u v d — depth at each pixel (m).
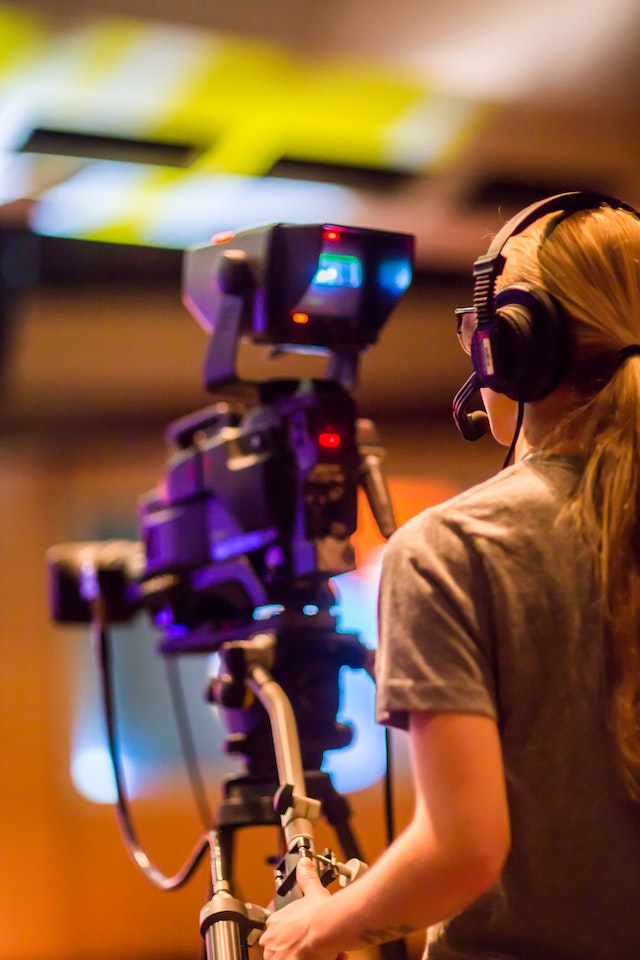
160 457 6.65
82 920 6.14
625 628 1.26
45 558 6.45
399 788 6.52
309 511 1.84
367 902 1.22
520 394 1.38
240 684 1.84
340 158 4.86
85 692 6.46
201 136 4.53
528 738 1.26
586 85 4.29
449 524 1.29
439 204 5.41
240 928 1.51
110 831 6.30
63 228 5.57
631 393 1.30
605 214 1.40
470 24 3.78
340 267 1.90
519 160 4.97
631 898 1.24
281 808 1.57
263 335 1.90
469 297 6.86
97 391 6.48
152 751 6.49
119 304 6.39
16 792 6.20
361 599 6.61
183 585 2.24
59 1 3.46
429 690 1.20
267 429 1.91
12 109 4.19
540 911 1.25
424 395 7.04
